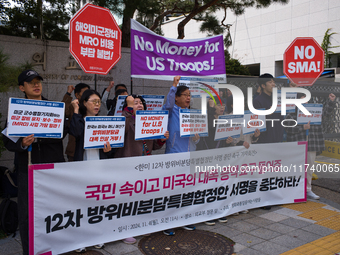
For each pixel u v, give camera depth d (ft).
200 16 35.09
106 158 11.75
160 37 14.74
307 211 15.24
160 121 12.53
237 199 14.44
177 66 15.19
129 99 12.57
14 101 9.26
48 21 21.99
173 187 12.44
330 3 78.18
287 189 16.11
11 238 11.59
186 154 12.72
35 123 9.66
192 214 13.03
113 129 11.23
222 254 10.71
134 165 11.48
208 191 13.44
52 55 19.30
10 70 12.44
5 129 9.81
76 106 11.41
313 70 18.01
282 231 12.77
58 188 9.96
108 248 11.05
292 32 86.89
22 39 18.28
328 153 18.37
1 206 11.66
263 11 94.02
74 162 10.23
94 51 14.24
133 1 21.61
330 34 77.51
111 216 11.09
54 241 9.97
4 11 18.39
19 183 10.21
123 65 22.17
